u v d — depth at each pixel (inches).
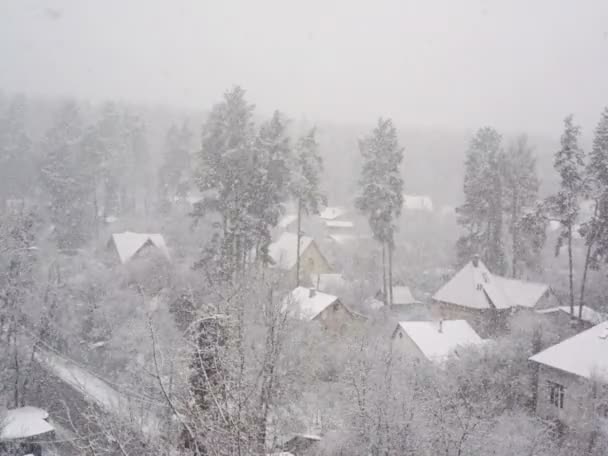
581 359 924.0
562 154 1386.6
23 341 1043.9
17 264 1061.8
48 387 1006.4
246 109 1430.9
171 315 1016.9
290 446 546.0
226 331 282.8
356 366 733.3
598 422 806.5
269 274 1200.8
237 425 244.2
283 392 451.5
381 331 1425.9
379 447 589.9
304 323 1002.1
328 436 663.1
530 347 1064.2
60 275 1466.5
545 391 960.9
